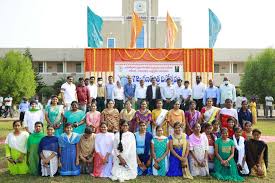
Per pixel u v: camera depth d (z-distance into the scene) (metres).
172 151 9.06
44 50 47.97
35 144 9.11
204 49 13.93
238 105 20.78
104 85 13.44
